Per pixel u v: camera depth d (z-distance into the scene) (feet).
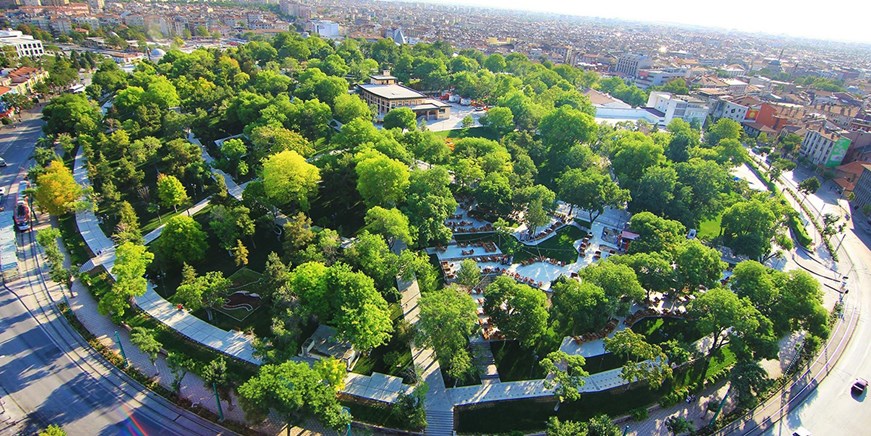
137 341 292.81
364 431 271.28
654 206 518.78
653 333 368.27
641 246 425.69
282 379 253.03
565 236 494.18
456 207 492.13
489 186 488.02
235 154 553.23
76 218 470.80
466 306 309.63
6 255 395.96
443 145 587.68
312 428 275.18
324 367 278.05
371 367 318.04
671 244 422.41
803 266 492.13
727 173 592.60
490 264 437.58
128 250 357.00
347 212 490.49
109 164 542.98
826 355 369.91
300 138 574.56
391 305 369.50
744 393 292.81
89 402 283.59
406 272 373.20
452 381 312.09
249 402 250.57
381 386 303.89
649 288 381.40
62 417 272.92
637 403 309.01
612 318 373.20
